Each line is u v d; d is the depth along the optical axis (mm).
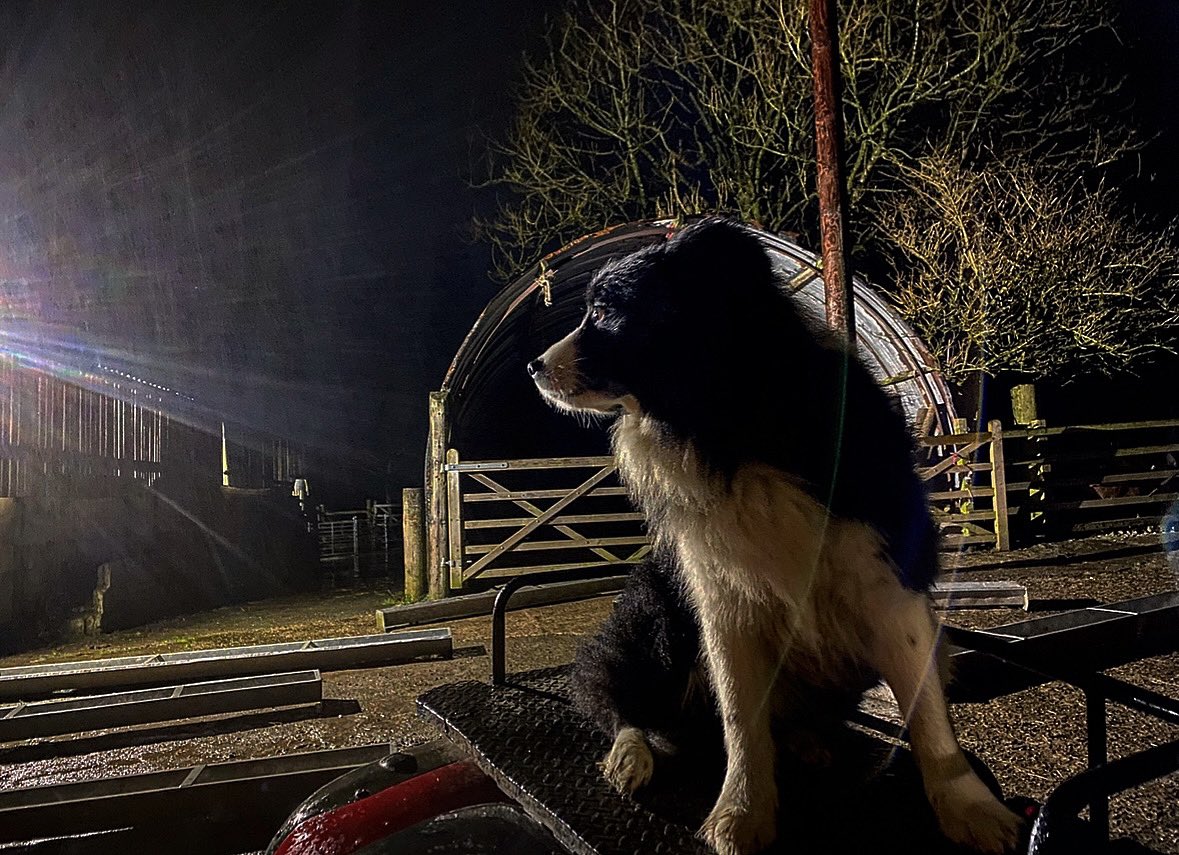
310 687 6098
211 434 16375
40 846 3984
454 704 2484
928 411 11148
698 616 1995
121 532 12273
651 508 2109
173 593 12500
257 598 13250
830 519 1798
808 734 2250
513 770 1967
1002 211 13555
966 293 13617
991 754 4348
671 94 16125
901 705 1840
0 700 6355
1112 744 4395
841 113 8078
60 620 10914
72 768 5141
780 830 1723
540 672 2855
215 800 4125
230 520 15375
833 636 1936
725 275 1922
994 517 10758
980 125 14742
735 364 1878
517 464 10367
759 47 14914
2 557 10000
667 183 16500
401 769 2549
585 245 10992
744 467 1841
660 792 1847
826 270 8148
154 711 5816
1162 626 2525
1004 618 7000
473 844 1927
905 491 1910
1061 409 16328
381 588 13703
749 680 1896
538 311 13672
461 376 11094
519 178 16750
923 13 14102
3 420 10391
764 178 15781
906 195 14852
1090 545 10570
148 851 4031
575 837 1637
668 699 2182
